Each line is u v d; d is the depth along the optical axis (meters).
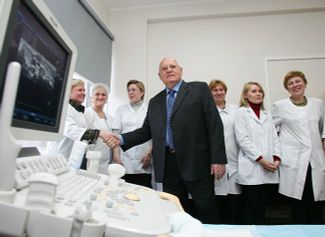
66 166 0.66
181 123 1.41
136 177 2.17
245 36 2.77
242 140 2.00
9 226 0.31
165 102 1.53
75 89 1.73
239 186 2.09
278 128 2.18
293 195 1.96
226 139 2.11
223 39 2.79
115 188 0.59
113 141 1.33
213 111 1.44
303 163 1.96
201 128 1.45
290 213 2.41
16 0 0.43
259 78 2.69
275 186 2.23
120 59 2.81
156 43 2.88
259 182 1.91
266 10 2.69
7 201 0.34
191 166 1.39
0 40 0.39
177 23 2.88
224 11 2.76
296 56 2.66
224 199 2.15
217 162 1.39
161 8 2.85
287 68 2.66
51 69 0.67
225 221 2.13
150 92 2.80
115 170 0.68
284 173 2.02
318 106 2.12
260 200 1.95
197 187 1.41
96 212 0.39
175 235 0.47
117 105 2.73
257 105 2.13
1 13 0.39
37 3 0.53
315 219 2.06
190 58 2.81
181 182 1.47
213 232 0.66
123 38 2.85
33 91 0.56
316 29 2.69
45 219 0.31
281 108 2.14
